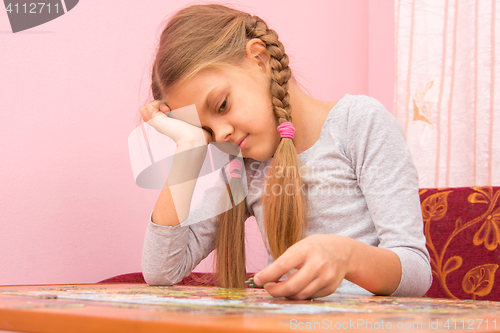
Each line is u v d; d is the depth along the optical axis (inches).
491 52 61.6
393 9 73.5
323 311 12.8
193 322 9.6
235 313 11.9
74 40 48.8
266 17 63.1
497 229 43.7
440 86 66.2
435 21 66.9
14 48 45.5
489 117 61.4
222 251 39.3
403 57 68.3
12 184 44.4
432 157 66.1
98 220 48.9
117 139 51.0
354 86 72.7
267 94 35.6
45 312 11.8
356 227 35.1
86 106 49.1
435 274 45.1
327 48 69.7
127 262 50.6
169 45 36.7
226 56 35.1
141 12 53.7
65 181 47.2
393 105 70.6
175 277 38.2
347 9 72.4
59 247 46.4
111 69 51.1
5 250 43.7
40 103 46.4
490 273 43.0
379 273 23.2
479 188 46.2
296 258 18.7
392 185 31.8
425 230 46.5
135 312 11.9
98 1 50.6
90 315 11.0
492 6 61.8
